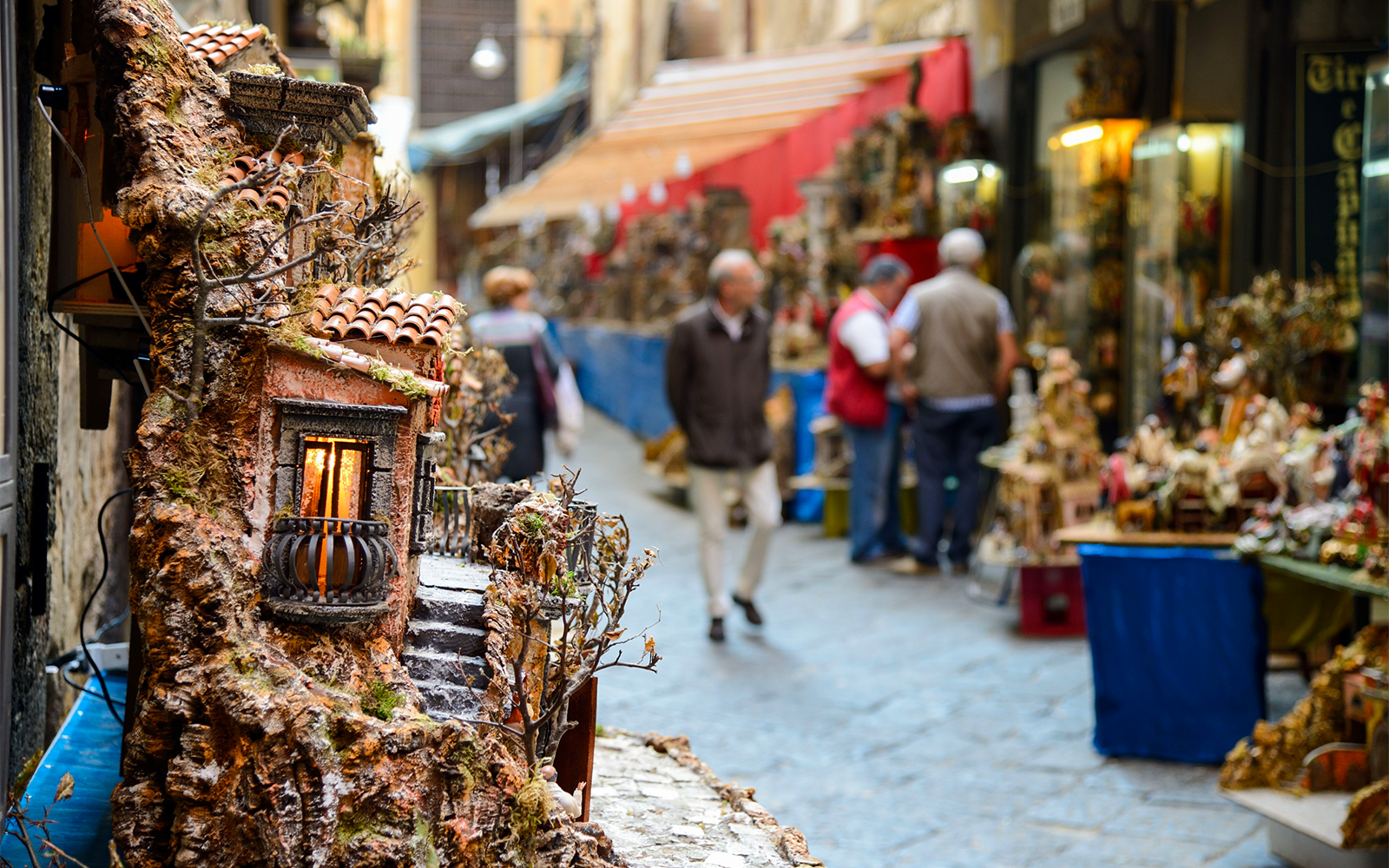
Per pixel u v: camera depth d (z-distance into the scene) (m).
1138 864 4.23
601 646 2.28
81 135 2.46
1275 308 6.16
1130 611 5.27
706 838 2.59
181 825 1.87
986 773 5.09
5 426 2.53
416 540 2.17
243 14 8.45
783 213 16.20
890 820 4.61
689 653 6.80
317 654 1.97
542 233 28.05
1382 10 6.69
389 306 2.20
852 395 9.02
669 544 9.91
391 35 36.53
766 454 7.13
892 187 10.65
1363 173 6.12
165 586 1.92
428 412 2.21
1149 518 5.52
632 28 23.41
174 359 2.01
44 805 2.55
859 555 9.16
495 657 2.12
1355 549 4.70
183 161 2.09
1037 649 6.89
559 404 6.82
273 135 2.21
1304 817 4.12
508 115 30.09
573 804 2.15
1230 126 7.09
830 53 10.66
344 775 1.87
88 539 3.85
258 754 1.85
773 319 12.55
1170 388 6.50
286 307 2.05
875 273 9.14
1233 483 5.43
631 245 19.83
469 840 1.92
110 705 2.81
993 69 10.13
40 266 3.05
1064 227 9.10
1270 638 5.91
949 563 9.17
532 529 2.28
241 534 1.98
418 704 2.01
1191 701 5.23
